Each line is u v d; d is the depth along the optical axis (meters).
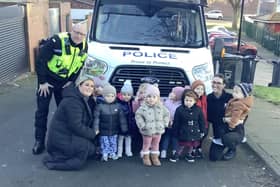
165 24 6.86
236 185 5.12
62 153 5.37
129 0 6.96
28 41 14.24
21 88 11.20
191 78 6.08
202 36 6.83
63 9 22.53
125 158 5.79
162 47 6.49
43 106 5.71
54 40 5.34
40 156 5.76
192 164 5.71
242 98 5.62
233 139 5.60
